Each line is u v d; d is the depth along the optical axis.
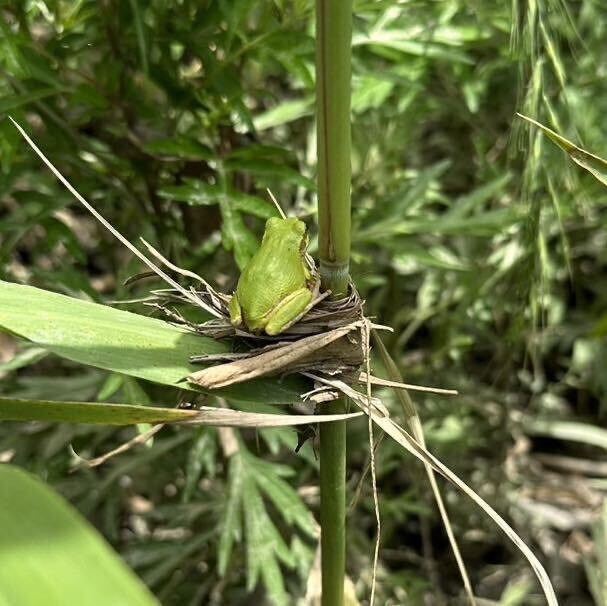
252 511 0.33
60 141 0.32
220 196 0.29
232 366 0.19
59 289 0.33
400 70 0.35
